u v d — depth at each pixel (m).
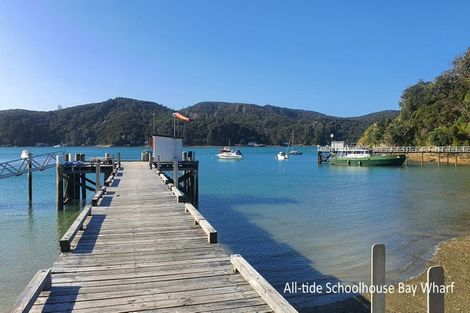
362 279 10.70
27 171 25.02
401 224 18.03
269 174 48.22
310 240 14.95
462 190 31.39
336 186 34.47
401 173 49.19
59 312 5.05
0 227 17.69
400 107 108.56
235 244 14.42
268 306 5.24
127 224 10.19
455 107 85.50
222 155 87.44
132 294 5.65
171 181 19.95
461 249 13.72
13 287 10.17
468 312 8.55
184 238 8.84
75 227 8.70
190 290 5.80
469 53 96.94
